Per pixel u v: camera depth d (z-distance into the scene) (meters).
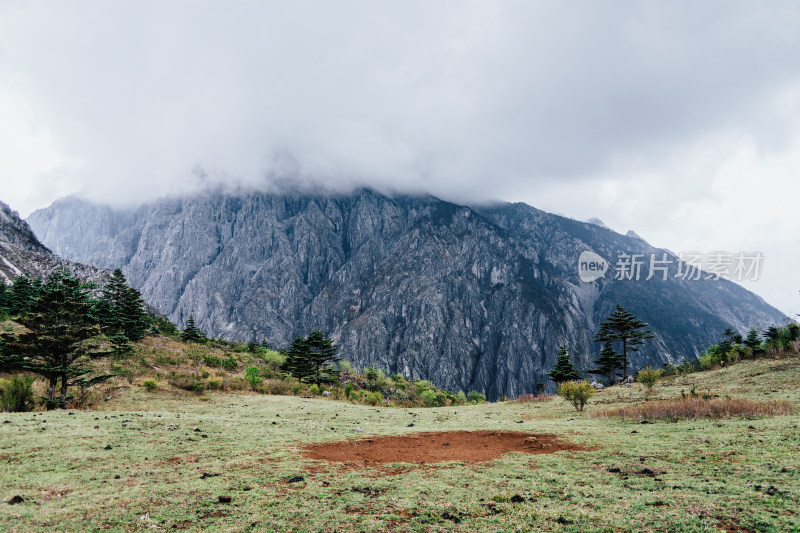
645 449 13.34
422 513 8.32
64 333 27.23
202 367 51.59
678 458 11.95
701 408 19.58
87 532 7.26
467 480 10.71
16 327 45.25
